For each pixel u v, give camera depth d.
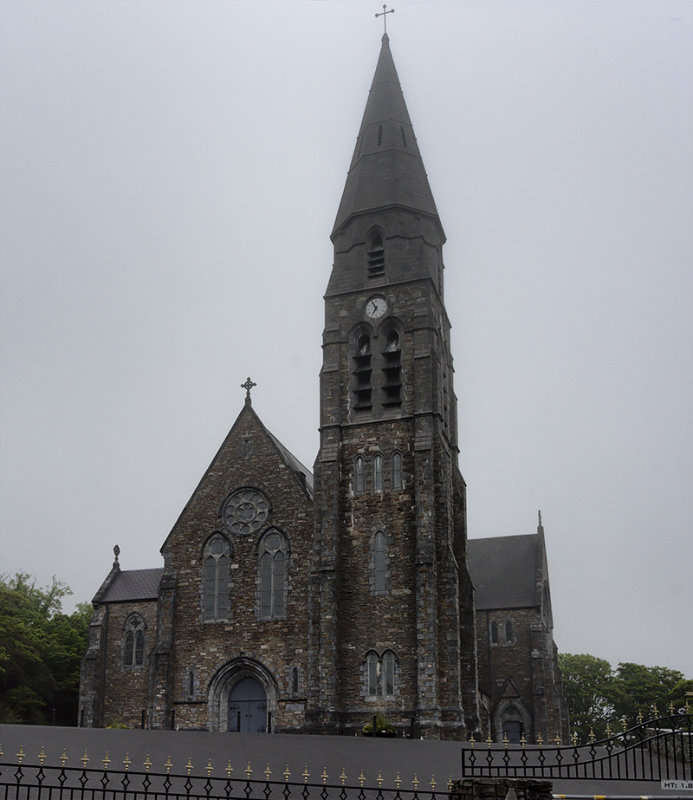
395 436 55.59
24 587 85.44
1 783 23.02
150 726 54.59
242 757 32.78
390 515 54.16
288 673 53.47
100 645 64.06
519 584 80.44
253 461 58.41
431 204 62.00
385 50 68.31
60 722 74.56
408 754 35.72
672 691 95.25
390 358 57.84
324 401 57.66
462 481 59.59
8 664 67.06
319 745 36.84
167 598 57.12
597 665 103.06
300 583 55.00
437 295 60.53
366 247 60.44
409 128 64.88
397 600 52.47
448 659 50.75
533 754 37.03
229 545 57.25
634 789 28.08
